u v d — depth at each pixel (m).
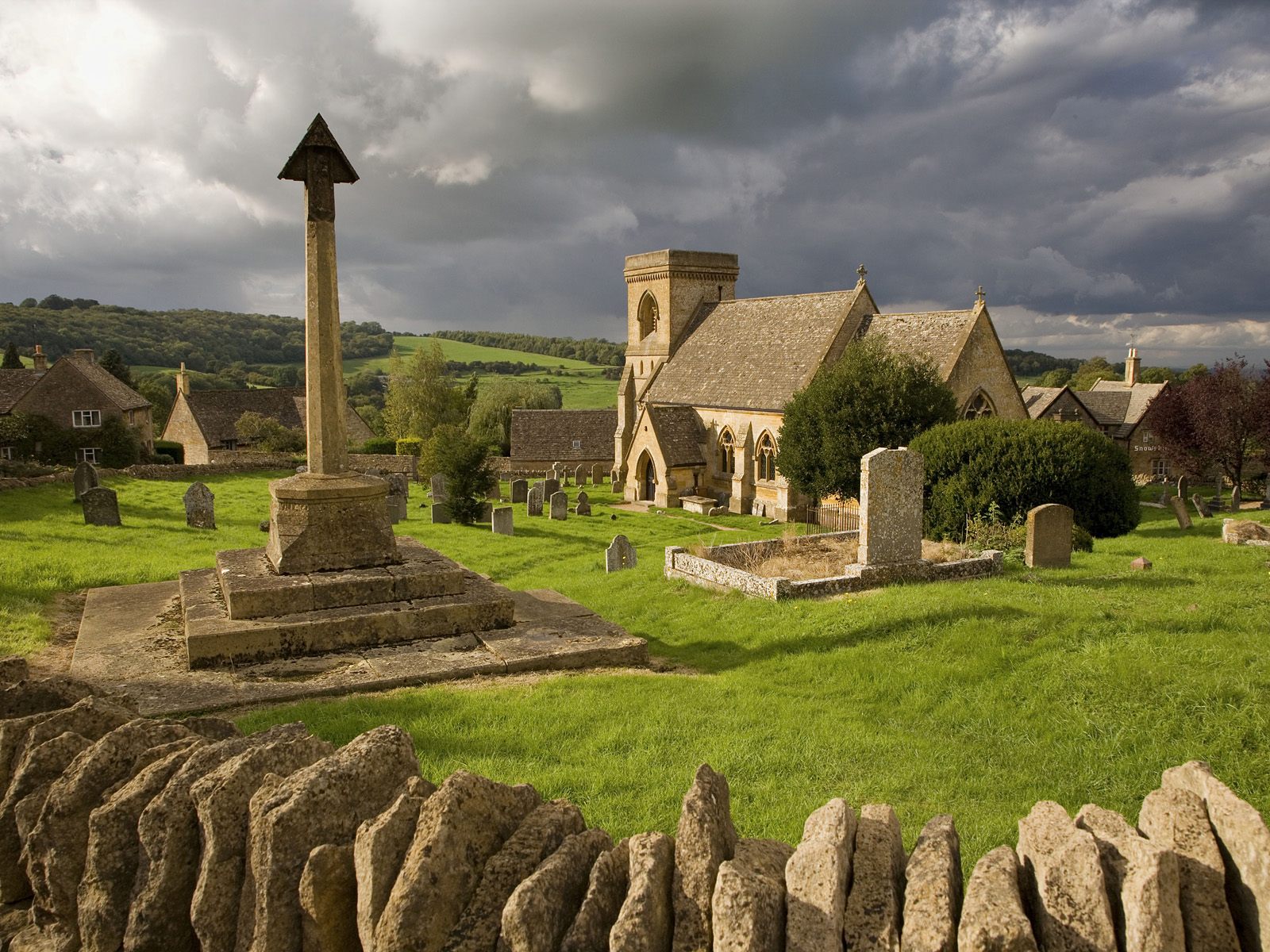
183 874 4.68
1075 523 27.23
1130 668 11.30
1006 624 13.75
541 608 16.11
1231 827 3.98
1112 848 3.92
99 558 20.75
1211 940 3.70
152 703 10.83
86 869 4.95
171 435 79.12
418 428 88.31
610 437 81.38
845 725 10.59
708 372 58.62
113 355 97.31
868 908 3.86
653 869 4.02
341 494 14.68
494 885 4.15
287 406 83.00
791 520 47.56
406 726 9.66
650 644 15.98
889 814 4.54
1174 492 59.75
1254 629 12.77
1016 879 3.88
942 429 30.00
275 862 4.24
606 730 9.83
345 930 4.22
